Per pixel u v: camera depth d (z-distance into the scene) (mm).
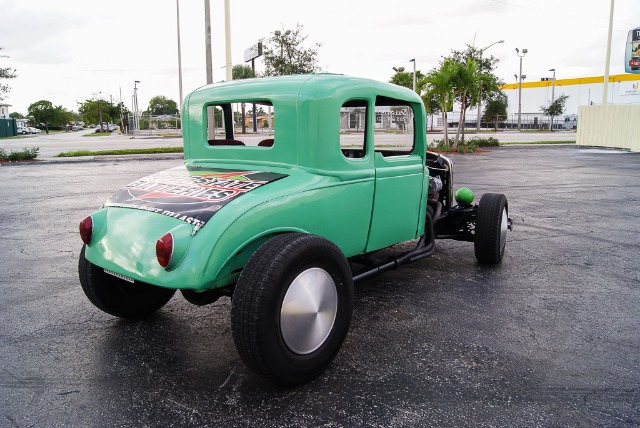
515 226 7375
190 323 3893
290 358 2768
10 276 5051
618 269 5262
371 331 3705
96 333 3703
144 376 3078
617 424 2578
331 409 2707
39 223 7613
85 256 3438
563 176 13562
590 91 77375
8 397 2846
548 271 5184
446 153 21906
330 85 3281
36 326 3830
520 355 3334
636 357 3316
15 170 15203
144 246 2877
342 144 3754
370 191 3670
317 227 3264
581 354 3355
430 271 5168
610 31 26578
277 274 2639
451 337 3605
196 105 3873
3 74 19125
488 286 4707
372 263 4074
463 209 5383
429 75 23203
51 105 104688
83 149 25406
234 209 2836
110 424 2590
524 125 68125
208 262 2701
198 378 3055
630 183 12180
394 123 4227
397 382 2986
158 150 22047
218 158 3773
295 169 3307
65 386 2965
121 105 73438
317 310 2891
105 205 3342
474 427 2551
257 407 2730
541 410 2699
